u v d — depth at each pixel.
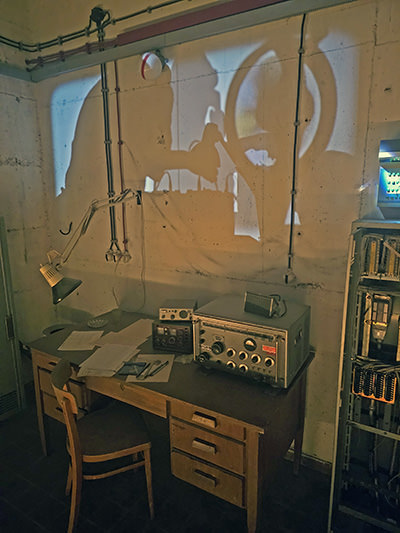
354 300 1.63
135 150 2.58
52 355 2.08
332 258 2.01
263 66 2.02
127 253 2.78
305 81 1.92
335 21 1.80
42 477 2.19
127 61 2.48
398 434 1.67
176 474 1.77
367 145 1.83
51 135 3.02
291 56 1.93
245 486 1.58
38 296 3.24
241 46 2.06
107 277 2.95
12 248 3.01
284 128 2.02
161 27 2.26
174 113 2.36
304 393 2.04
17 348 2.76
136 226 2.69
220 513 1.93
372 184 1.84
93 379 1.95
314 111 1.92
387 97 1.74
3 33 2.78
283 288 2.18
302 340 1.84
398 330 1.65
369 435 1.90
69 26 2.70
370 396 1.71
